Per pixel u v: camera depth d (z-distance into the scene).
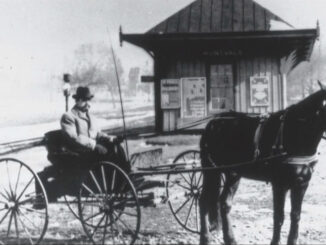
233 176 7.02
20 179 12.21
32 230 7.85
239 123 7.09
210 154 7.23
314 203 9.10
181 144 14.25
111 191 6.65
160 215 8.55
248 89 16.89
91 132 7.72
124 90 37.53
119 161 7.04
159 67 16.95
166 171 6.77
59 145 7.42
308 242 6.75
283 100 16.77
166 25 16.86
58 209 9.21
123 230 7.59
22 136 19.94
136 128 18.81
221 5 17.25
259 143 6.61
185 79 16.92
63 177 7.24
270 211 8.64
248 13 16.88
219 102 17.08
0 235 7.58
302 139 6.16
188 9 17.30
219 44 16.72
